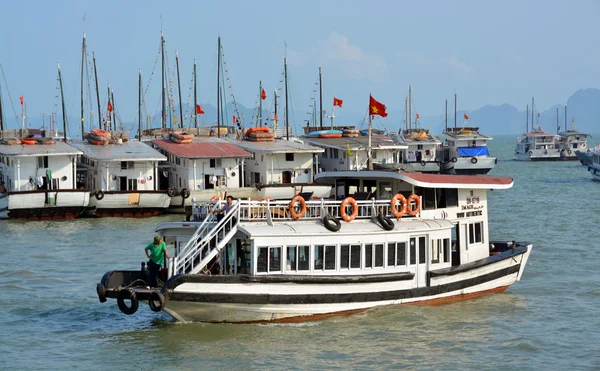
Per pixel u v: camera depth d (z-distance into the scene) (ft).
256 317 172.35
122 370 154.20
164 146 458.09
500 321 187.83
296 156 458.09
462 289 199.31
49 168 414.21
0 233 348.18
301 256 173.88
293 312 173.88
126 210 411.13
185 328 173.37
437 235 192.95
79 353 164.45
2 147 415.64
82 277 244.63
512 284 226.79
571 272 246.47
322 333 172.45
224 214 176.24
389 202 190.19
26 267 262.06
